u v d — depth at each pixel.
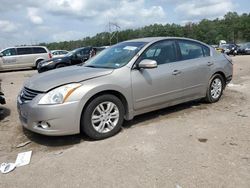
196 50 6.62
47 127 4.57
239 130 5.14
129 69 5.28
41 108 4.52
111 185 3.52
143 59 5.50
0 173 3.96
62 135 4.63
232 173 3.69
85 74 4.95
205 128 5.28
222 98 7.52
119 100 5.09
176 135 4.96
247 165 3.88
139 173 3.75
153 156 4.19
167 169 3.82
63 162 4.16
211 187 3.40
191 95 6.37
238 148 4.39
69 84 4.68
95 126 4.88
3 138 5.22
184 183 3.49
